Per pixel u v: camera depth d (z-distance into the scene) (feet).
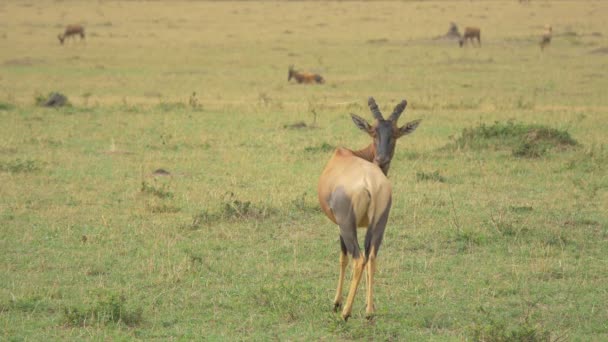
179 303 99.76
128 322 92.48
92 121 250.57
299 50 519.19
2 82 363.35
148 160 191.62
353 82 372.38
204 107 287.28
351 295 89.92
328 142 215.10
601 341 87.04
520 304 99.09
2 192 157.07
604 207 145.89
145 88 351.67
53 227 133.49
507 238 127.03
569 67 415.64
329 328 88.79
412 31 643.45
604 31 615.16
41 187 162.09
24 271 112.27
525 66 422.41
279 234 131.23
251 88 355.56
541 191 158.61
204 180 170.40
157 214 143.02
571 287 105.29
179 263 115.65
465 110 277.44
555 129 202.49
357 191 88.69
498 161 186.39
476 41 564.30
